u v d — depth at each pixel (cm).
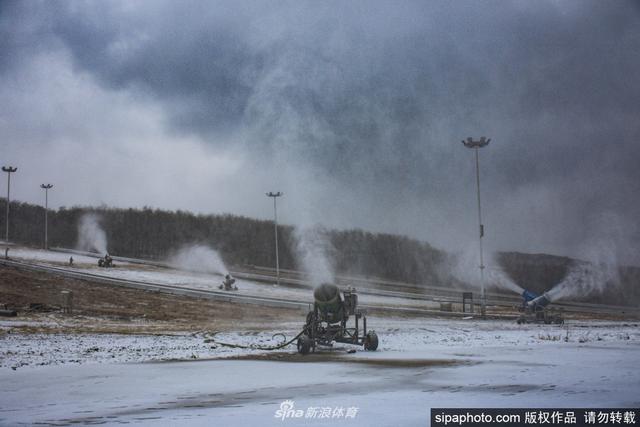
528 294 6044
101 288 8062
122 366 2298
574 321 6431
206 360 2522
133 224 18488
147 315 6078
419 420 1133
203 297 7794
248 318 6025
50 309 6000
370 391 1531
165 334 4191
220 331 4506
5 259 10925
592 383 1589
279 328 4862
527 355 2494
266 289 9406
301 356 2686
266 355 2752
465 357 2447
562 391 1454
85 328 4641
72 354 2805
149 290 8162
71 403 1460
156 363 2406
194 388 1680
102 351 2961
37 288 7644
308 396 1473
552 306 8900
